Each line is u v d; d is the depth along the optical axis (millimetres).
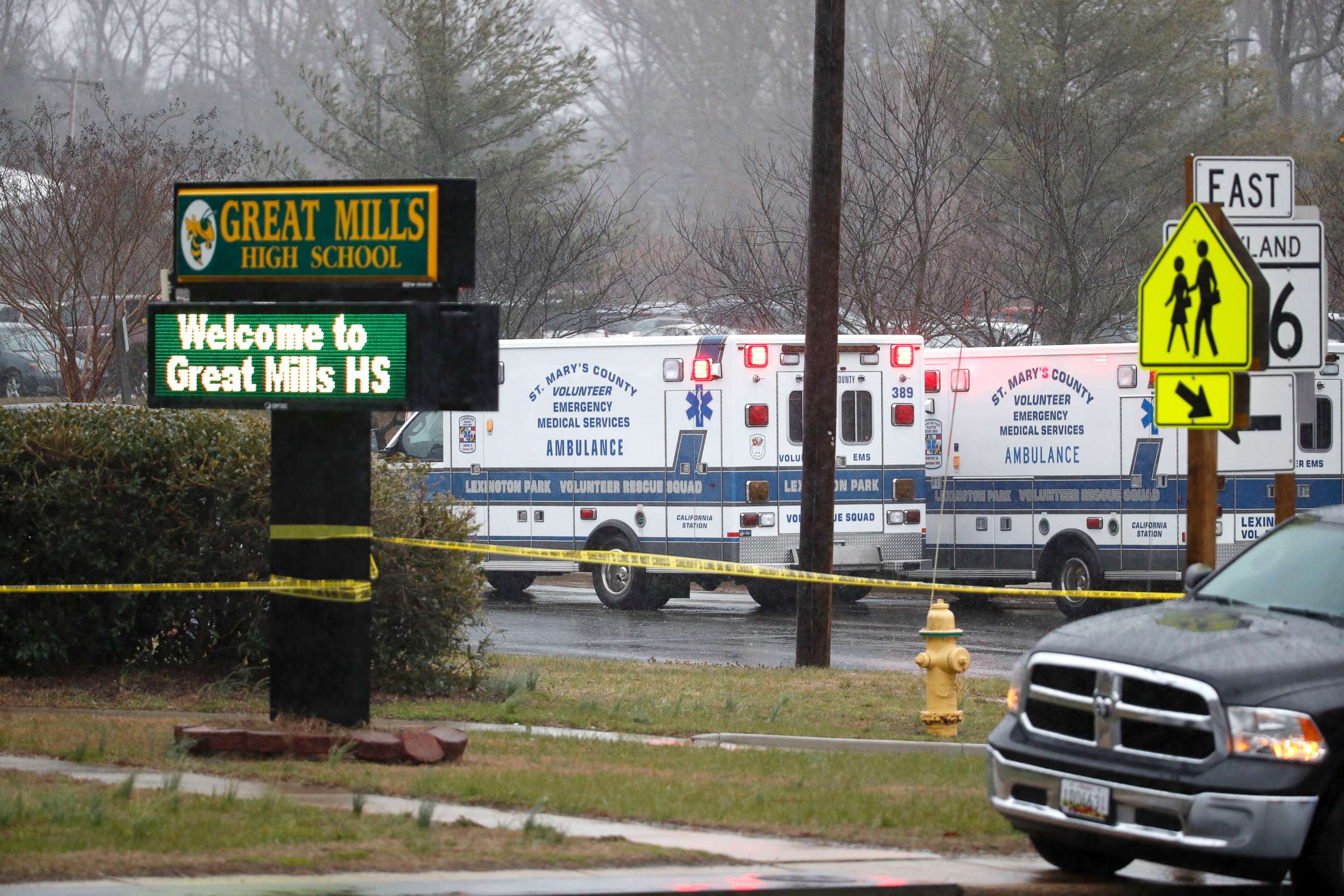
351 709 37219
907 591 94562
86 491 48031
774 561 78438
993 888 27922
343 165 143375
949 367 84375
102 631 48906
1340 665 27141
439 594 49875
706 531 78750
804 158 135750
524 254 125875
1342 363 77688
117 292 111312
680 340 79250
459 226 35969
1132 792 26922
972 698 52031
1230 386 35438
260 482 48562
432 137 136000
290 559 37219
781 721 46344
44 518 48062
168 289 38406
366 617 37438
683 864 28297
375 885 25484
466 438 84562
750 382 78188
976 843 31484
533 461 82875
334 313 35625
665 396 79562
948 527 84188
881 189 111812
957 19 149000
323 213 36344
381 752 36250
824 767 38500
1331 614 30359
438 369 35469
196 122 131875
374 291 36438
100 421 49219
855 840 31125
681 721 46062
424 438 85938
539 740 41688
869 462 79562
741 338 78312
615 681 53906
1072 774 27750
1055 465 81250
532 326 127000
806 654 59875
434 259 35750
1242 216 37625
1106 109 133125
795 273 120375
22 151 108125
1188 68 141500
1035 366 81875
